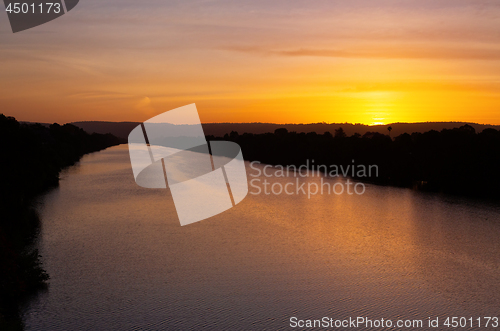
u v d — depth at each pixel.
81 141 170.50
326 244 36.31
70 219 45.25
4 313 22.08
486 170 71.88
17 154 47.38
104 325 21.03
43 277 26.36
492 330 20.95
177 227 41.94
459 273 29.31
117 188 68.62
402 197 63.47
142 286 26.03
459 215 49.94
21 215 41.84
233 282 26.84
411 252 34.31
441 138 86.94
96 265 29.92
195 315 22.17
